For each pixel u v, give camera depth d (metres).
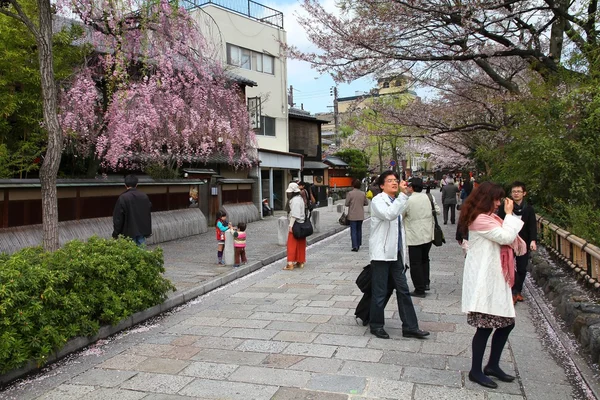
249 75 23.02
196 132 12.70
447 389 3.73
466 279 3.78
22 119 9.95
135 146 12.15
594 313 4.81
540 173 8.70
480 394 3.64
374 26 10.75
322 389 3.79
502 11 10.55
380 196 4.96
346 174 40.25
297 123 29.31
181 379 4.11
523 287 7.38
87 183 10.57
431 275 8.37
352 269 9.18
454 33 10.42
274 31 24.45
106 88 12.10
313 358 4.49
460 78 16.14
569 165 8.05
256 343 5.00
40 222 9.49
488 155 12.95
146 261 6.20
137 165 14.09
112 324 5.40
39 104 9.97
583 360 4.18
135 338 5.34
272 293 7.39
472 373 3.84
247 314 6.20
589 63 8.87
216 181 16.80
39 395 3.88
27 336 4.27
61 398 3.82
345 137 44.72
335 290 7.39
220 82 13.42
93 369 4.43
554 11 9.80
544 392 3.67
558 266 7.24
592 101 8.02
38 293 4.48
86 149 11.31
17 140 10.55
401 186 4.88
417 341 4.91
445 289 7.29
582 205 7.46
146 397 3.78
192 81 12.38
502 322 3.65
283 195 25.62
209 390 3.86
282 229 12.23
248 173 21.30
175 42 11.42
